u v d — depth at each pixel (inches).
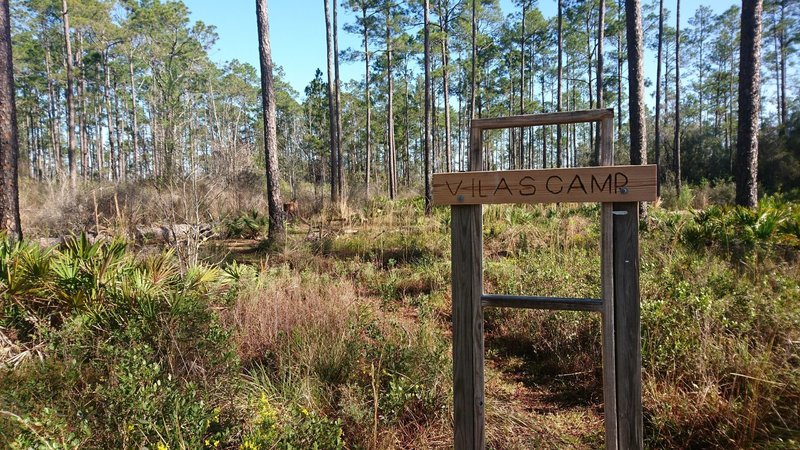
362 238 388.8
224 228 457.1
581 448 116.0
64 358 131.2
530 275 221.9
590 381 148.9
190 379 123.6
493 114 1567.4
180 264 216.4
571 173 79.4
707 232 278.4
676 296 162.4
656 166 74.5
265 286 221.5
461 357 90.0
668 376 131.4
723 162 1085.8
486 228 398.0
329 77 824.9
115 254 190.9
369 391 127.7
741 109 402.6
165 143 301.0
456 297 90.0
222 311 185.2
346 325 166.7
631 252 77.1
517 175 83.1
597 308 79.8
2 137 275.9
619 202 77.8
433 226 420.8
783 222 287.7
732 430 107.3
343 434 114.9
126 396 97.2
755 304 150.9
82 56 1353.3
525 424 127.3
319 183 877.8
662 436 114.9
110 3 1236.5
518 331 188.4
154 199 419.2
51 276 170.9
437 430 122.7
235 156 354.6
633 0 403.9
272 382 136.1
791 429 100.7
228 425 107.3
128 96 1643.7
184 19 1274.6
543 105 1649.9
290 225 505.4
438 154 1753.2
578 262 237.5
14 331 157.3
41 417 97.5
